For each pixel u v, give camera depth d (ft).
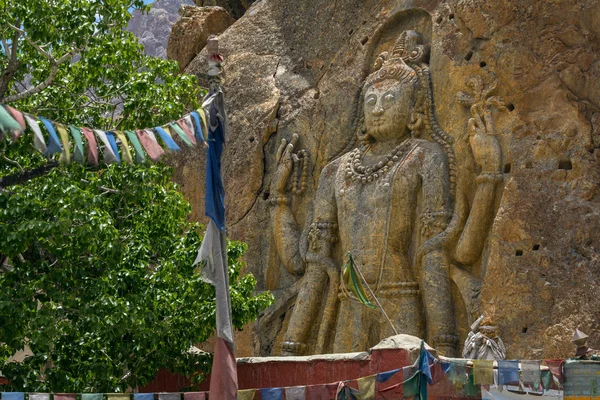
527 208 63.57
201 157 82.84
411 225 70.18
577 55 65.46
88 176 63.36
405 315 68.23
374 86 73.87
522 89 66.64
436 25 73.15
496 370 46.75
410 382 46.91
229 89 84.07
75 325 58.03
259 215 78.84
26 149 59.93
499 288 62.90
